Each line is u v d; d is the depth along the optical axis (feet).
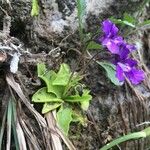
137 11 1.19
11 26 0.99
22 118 0.93
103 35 0.95
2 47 0.89
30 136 0.92
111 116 1.10
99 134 1.08
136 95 1.12
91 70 1.09
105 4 1.12
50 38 1.03
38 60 0.99
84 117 1.03
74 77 1.02
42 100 0.96
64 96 0.99
